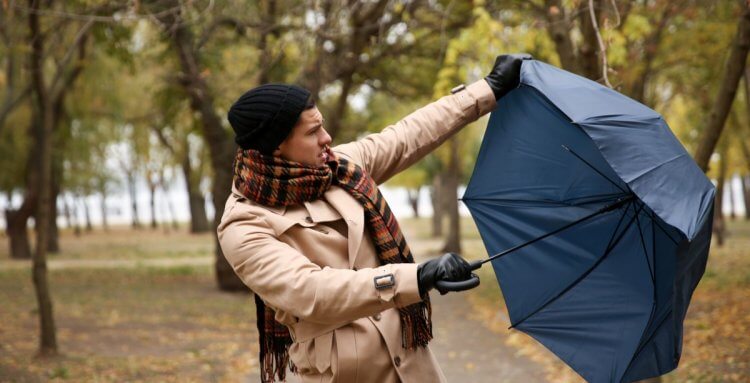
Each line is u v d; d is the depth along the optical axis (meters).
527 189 3.01
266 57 10.81
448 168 28.38
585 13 5.88
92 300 15.10
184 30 13.41
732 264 17.27
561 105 2.68
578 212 2.91
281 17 11.58
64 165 30.50
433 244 34.44
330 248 2.47
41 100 8.74
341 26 8.28
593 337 2.85
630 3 6.54
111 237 47.78
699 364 7.59
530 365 8.51
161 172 44.03
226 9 11.23
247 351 9.77
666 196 2.41
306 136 2.45
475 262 2.23
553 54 8.16
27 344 9.75
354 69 13.15
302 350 2.52
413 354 2.53
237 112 2.46
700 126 15.11
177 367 8.52
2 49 12.39
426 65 14.88
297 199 2.46
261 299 2.62
